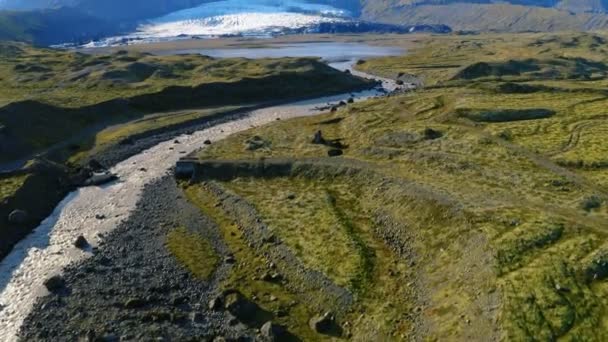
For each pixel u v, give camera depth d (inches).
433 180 3019.2
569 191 2819.9
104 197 3262.8
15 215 2819.9
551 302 1796.3
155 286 2250.2
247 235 2679.6
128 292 2208.4
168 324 1993.1
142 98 5428.2
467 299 1918.1
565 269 1968.5
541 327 1700.3
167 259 2488.9
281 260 2401.6
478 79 7130.9
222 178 3454.7
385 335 1879.9
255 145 3971.5
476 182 2974.9
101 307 2100.1
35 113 4421.8
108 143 4210.1
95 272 2374.5
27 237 2733.8
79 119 4709.6
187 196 3250.5
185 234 2753.4
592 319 1736.0
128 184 3469.5
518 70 7839.6
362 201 2942.9
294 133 4338.1
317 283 2208.4
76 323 2003.0
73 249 2596.0
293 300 2145.7
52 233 2775.6
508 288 1876.2
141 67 6727.4
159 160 3927.2
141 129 4586.6
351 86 6924.2
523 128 4023.1
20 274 2362.2
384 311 2001.7
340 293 2124.8
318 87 6624.0
